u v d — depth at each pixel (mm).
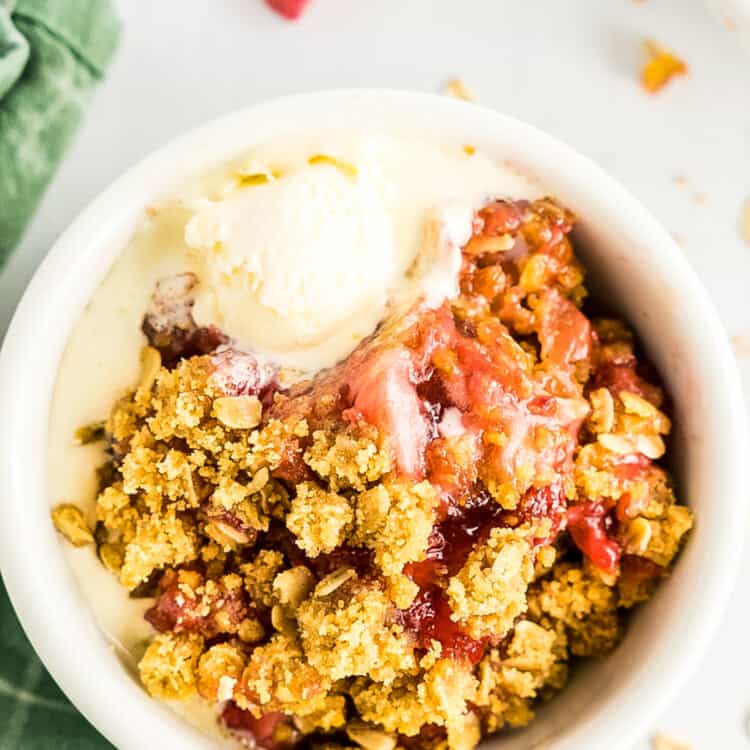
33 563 234
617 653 250
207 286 242
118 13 278
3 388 235
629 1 281
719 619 238
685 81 281
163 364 245
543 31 281
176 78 279
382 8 281
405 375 232
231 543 237
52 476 245
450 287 240
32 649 273
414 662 233
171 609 239
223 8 280
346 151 240
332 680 232
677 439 251
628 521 245
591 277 259
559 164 242
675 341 247
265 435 232
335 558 234
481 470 233
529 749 243
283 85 280
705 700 280
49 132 277
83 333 244
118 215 238
